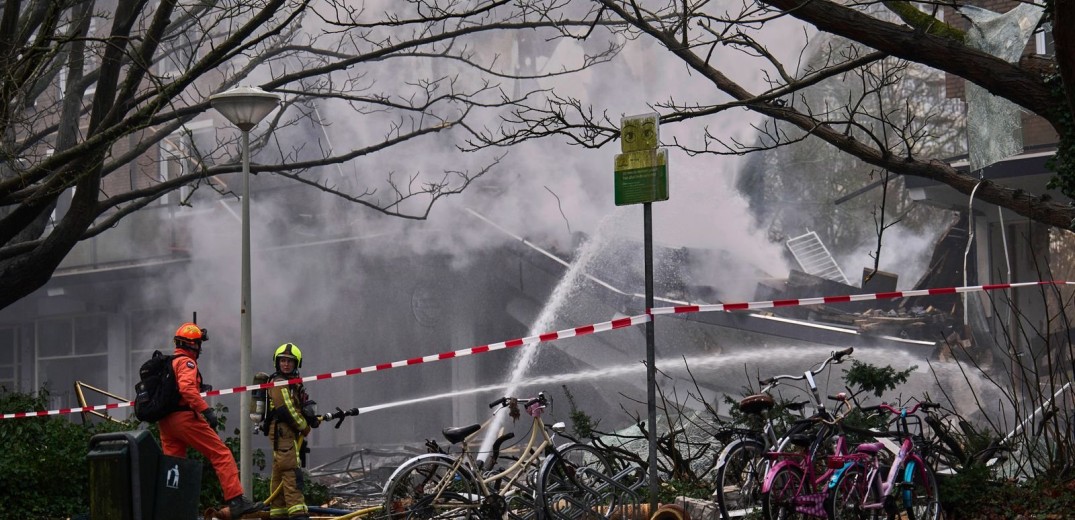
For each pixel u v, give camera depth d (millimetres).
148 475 5910
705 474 8852
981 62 8414
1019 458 8242
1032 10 8805
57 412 10289
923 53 8414
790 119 9953
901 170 9750
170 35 14766
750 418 8328
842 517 6828
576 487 7895
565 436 8055
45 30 10531
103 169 13008
